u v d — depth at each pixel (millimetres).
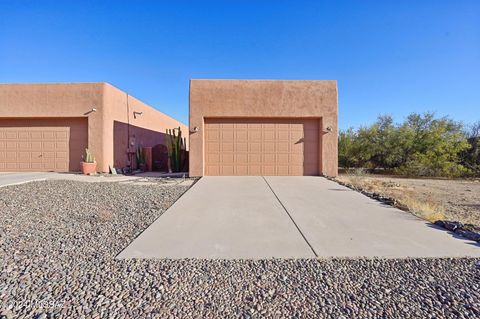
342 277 3316
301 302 2795
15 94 14445
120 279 3209
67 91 14445
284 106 13328
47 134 14711
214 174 13594
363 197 8320
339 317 2559
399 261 3766
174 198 8141
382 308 2697
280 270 3488
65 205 7031
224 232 4977
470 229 5031
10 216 5949
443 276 3354
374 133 20578
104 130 14547
